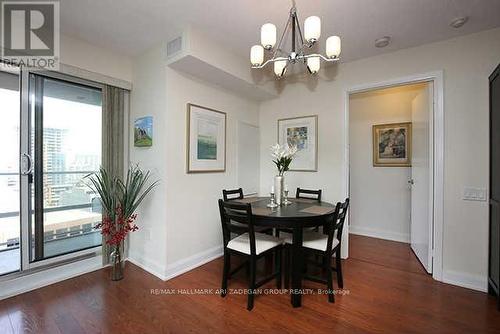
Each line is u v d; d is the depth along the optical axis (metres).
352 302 2.06
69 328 1.72
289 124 3.47
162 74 2.52
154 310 1.93
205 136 2.87
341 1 1.87
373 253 3.21
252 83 3.02
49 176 2.43
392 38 2.42
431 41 2.46
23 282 2.22
